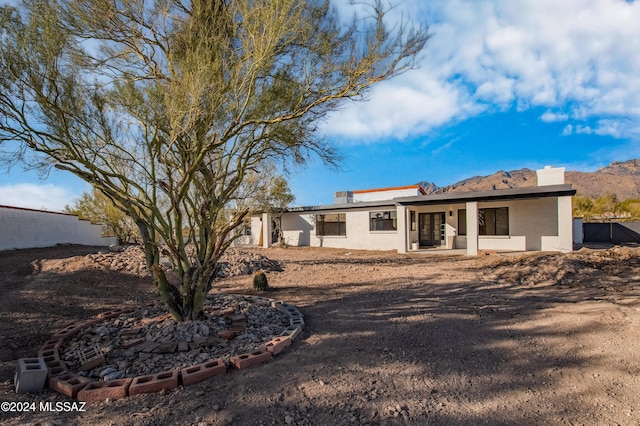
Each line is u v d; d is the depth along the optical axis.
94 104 4.69
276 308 6.34
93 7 4.33
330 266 12.71
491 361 3.89
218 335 4.62
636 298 6.39
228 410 2.82
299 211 23.69
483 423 2.67
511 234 16.34
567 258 9.89
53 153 4.36
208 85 3.89
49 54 3.93
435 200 16.19
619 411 2.83
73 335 4.67
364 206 20.67
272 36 4.00
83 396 3.01
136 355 4.03
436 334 4.84
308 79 4.77
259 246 25.08
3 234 10.77
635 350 4.04
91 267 8.91
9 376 3.46
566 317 5.46
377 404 2.95
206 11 4.45
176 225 4.83
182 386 3.24
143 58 4.89
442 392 3.18
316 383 3.33
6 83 3.83
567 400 3.02
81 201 17.14
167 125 4.38
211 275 5.24
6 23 3.80
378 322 5.47
